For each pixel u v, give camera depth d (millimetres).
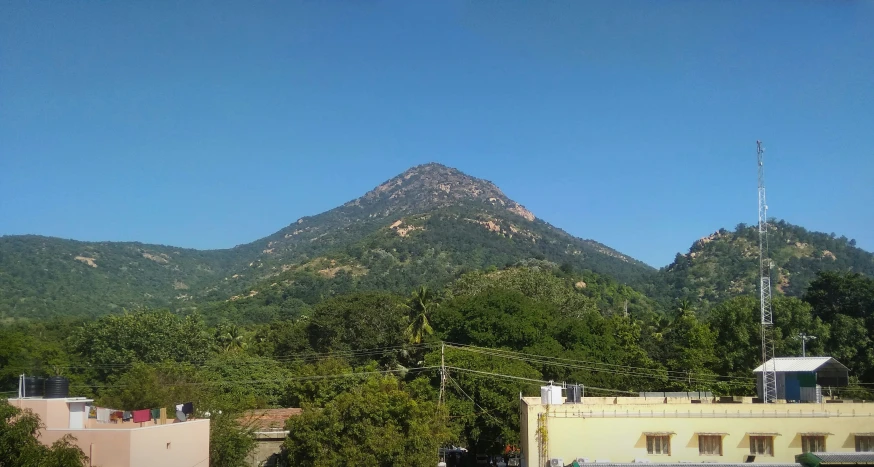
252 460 42062
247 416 47469
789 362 38281
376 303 82062
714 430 32312
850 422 31969
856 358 63625
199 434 30312
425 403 41188
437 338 67000
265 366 66000
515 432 47844
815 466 29219
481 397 50188
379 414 38094
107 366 59844
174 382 44906
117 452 24297
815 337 57188
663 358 74812
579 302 87500
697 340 65250
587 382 57219
